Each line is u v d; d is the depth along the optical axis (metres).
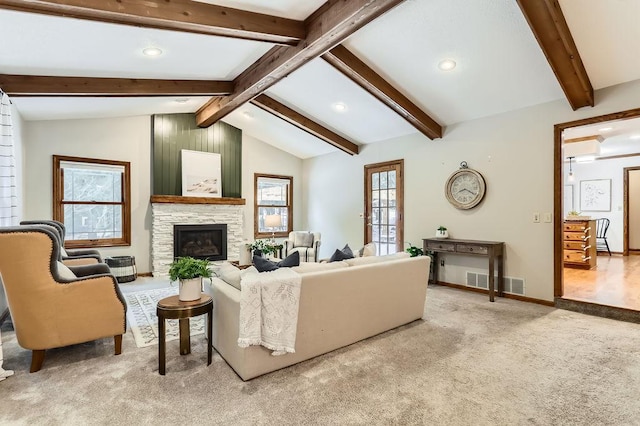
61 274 2.51
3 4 2.16
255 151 7.37
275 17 3.04
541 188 4.12
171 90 4.29
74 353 2.67
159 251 5.89
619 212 7.84
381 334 3.07
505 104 4.30
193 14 2.62
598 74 3.50
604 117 3.66
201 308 2.38
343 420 1.82
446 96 4.40
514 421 1.82
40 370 2.38
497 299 4.34
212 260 6.41
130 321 3.44
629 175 7.76
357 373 2.34
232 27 2.80
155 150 5.98
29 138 4.82
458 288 4.97
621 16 2.82
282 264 2.71
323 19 3.00
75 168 5.27
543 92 3.92
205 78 4.50
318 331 2.59
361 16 2.75
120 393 2.09
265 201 7.58
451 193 5.01
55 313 2.38
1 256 2.20
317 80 4.61
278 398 2.03
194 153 6.39
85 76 3.72
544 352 2.68
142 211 5.90
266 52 3.89
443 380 2.25
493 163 4.57
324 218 7.49
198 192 6.38
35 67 3.30
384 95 4.27
